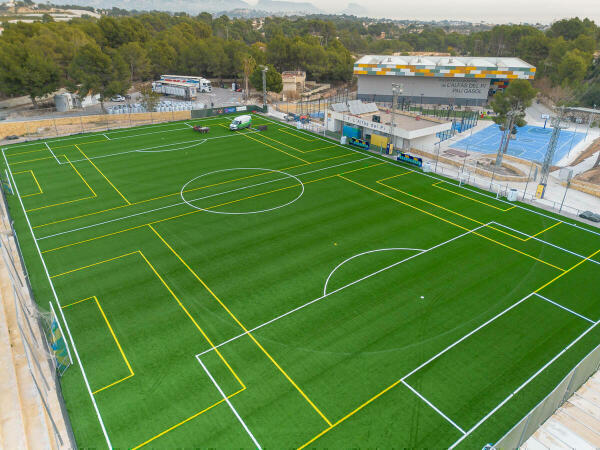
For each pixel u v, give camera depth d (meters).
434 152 65.88
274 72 102.88
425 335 26.41
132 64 112.62
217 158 58.72
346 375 23.45
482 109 103.56
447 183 50.84
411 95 110.31
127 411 21.23
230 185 49.34
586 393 19.33
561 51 115.56
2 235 36.47
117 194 46.75
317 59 132.75
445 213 42.88
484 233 38.91
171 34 137.50
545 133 83.94
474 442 19.77
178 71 127.56
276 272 32.66
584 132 84.56
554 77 110.62
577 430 17.23
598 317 28.19
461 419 20.92
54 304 29.03
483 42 171.00
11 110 86.31
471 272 32.88
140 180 50.72
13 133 70.12
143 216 41.72
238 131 72.69
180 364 24.12
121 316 27.94
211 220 40.97
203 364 24.14
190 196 46.28
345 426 20.52
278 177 51.94
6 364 22.83
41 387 22.05
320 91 131.50
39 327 26.77
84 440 19.75
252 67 113.88
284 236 38.03
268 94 117.31
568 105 93.44
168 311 28.44
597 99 99.69
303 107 105.81
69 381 22.94
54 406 21.36
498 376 23.48
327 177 52.03
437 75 102.75
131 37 123.44
